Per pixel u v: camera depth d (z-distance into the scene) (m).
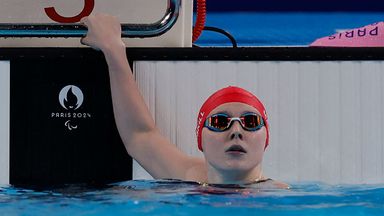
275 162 10.52
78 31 10.57
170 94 10.59
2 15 10.55
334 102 10.54
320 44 13.68
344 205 8.49
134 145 10.15
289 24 16.23
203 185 9.41
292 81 10.55
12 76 10.52
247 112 9.28
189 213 7.95
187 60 10.56
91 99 10.56
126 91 10.12
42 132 10.55
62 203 8.54
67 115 10.56
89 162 10.55
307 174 10.53
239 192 8.96
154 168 10.02
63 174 10.55
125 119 10.14
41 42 10.71
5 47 10.62
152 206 8.26
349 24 16.12
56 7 10.55
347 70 10.54
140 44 10.73
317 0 16.42
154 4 10.61
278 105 10.55
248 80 10.55
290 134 10.54
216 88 10.56
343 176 10.52
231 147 9.22
